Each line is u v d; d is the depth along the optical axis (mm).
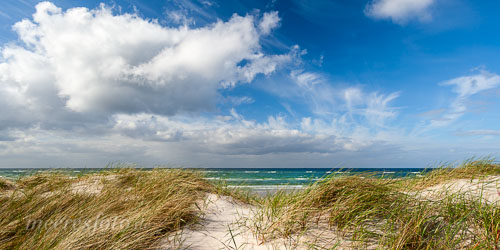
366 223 2994
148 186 5125
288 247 2723
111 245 2684
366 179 3877
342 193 3422
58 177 6566
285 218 3164
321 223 3168
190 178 6094
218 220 3945
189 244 3049
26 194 4594
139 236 2975
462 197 3539
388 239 2611
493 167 5863
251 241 2984
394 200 3373
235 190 6168
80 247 2596
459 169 5953
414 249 2488
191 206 4395
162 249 2908
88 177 6598
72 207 3799
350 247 2615
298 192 4160
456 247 2469
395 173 4805
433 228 2840
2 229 3023
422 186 4984
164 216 3674
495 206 3014
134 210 3801
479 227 2746
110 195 4398
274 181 21125
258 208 4223
